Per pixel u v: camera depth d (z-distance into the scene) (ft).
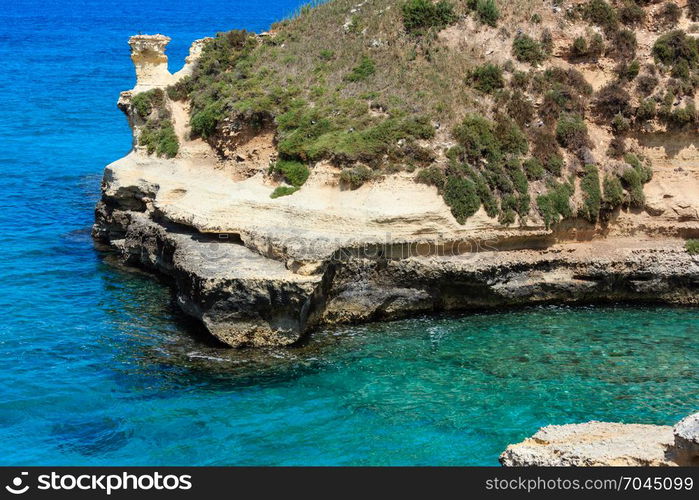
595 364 111.55
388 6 158.71
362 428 97.19
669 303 131.64
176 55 392.27
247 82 153.69
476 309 129.39
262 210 130.21
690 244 132.36
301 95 147.54
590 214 132.36
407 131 133.59
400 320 125.80
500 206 129.49
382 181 129.08
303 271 116.16
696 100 140.26
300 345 116.98
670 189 137.18
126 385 105.70
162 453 91.97
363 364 111.65
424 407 101.55
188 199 137.69
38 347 114.83
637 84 141.90
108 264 146.61
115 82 341.41
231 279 113.70
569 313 127.85
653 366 111.04
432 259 125.49
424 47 148.36
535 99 141.28
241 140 147.13
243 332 115.44
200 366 110.73
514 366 111.14
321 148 133.39
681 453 71.46
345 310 124.57
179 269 122.42
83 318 124.57
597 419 98.43
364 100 142.20
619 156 138.72
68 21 579.07
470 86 142.82
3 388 104.06
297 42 161.58
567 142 138.10
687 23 148.87
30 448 92.48
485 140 134.31
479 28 150.61
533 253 130.31
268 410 100.68
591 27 147.54
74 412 99.66
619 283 130.93
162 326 122.42
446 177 128.98
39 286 135.74
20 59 399.65
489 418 99.14
